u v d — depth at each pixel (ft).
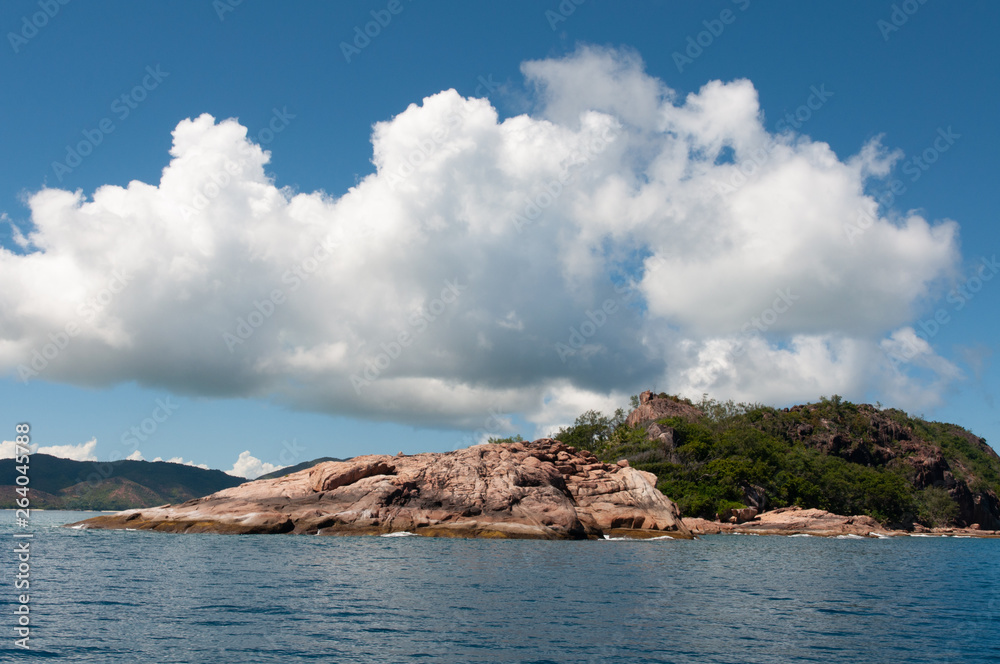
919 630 73.61
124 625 64.03
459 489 200.75
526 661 54.49
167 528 185.16
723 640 64.23
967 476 624.18
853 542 284.82
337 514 185.88
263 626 64.69
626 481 239.50
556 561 132.36
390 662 53.06
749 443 441.27
